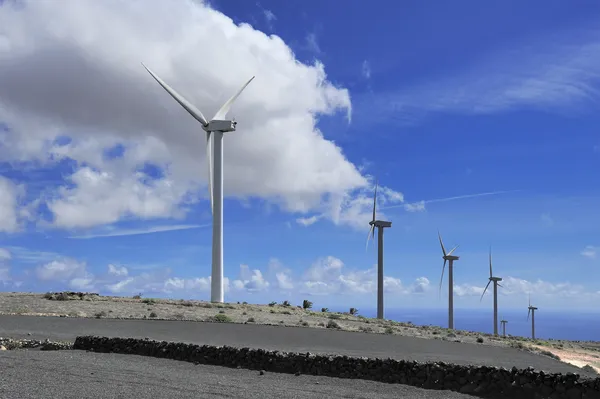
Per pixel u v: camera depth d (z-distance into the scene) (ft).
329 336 121.49
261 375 71.82
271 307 219.41
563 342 242.17
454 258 353.92
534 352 122.72
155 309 173.99
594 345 242.17
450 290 352.28
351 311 252.21
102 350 96.02
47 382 56.03
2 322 130.52
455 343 125.80
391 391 61.16
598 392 53.26
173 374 67.87
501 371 59.62
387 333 142.20
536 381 57.16
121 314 156.97
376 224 289.74
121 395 50.08
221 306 200.44
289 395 54.65
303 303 242.78
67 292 198.18
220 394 53.16
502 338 188.44
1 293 205.77
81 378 59.88
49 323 131.13
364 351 100.89
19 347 101.86
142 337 113.29
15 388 51.60
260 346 103.30
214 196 251.60
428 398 57.52
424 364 65.57
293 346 105.19
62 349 98.63
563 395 55.06
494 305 397.80
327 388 61.52
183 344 86.89
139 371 68.90
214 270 246.27
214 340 110.83
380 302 281.95
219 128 253.03
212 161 254.47
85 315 151.64
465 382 61.82
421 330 176.35
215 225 248.93
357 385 64.59
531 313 460.96
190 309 181.37
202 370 75.41
